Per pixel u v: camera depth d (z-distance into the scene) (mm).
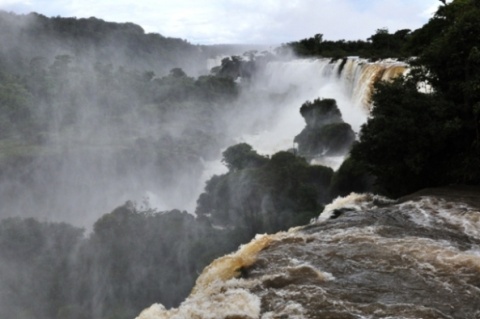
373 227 13492
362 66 43812
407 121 17656
